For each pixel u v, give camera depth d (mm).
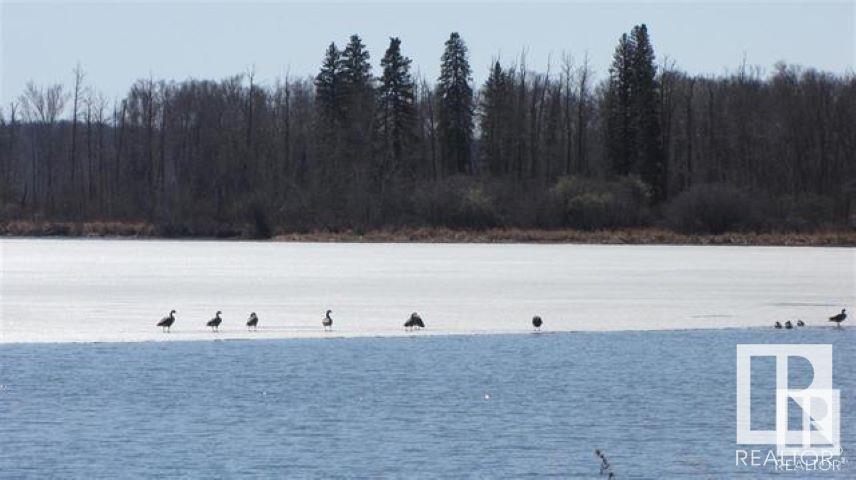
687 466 97375
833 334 166375
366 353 146500
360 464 96250
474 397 120750
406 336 160875
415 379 130125
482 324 173250
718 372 136125
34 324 167875
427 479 92688
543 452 100250
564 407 116750
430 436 105125
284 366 136875
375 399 119438
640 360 143250
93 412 113438
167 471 94375
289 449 100812
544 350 150125
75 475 93312
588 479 93000
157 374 131250
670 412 115062
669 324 175125
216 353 145375
